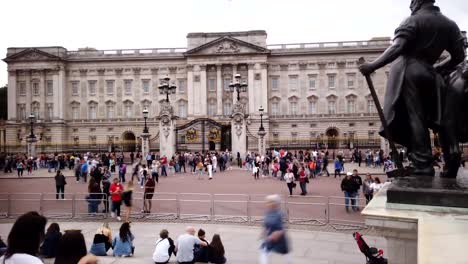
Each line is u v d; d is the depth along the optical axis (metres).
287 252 8.98
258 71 89.88
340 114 89.25
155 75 94.00
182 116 93.06
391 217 5.38
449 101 6.50
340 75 90.06
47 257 12.28
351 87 89.62
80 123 94.69
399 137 7.01
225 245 15.05
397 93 6.68
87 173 37.69
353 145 77.31
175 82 93.56
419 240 4.48
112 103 94.69
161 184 32.94
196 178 37.97
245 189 29.53
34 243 4.98
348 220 18.25
